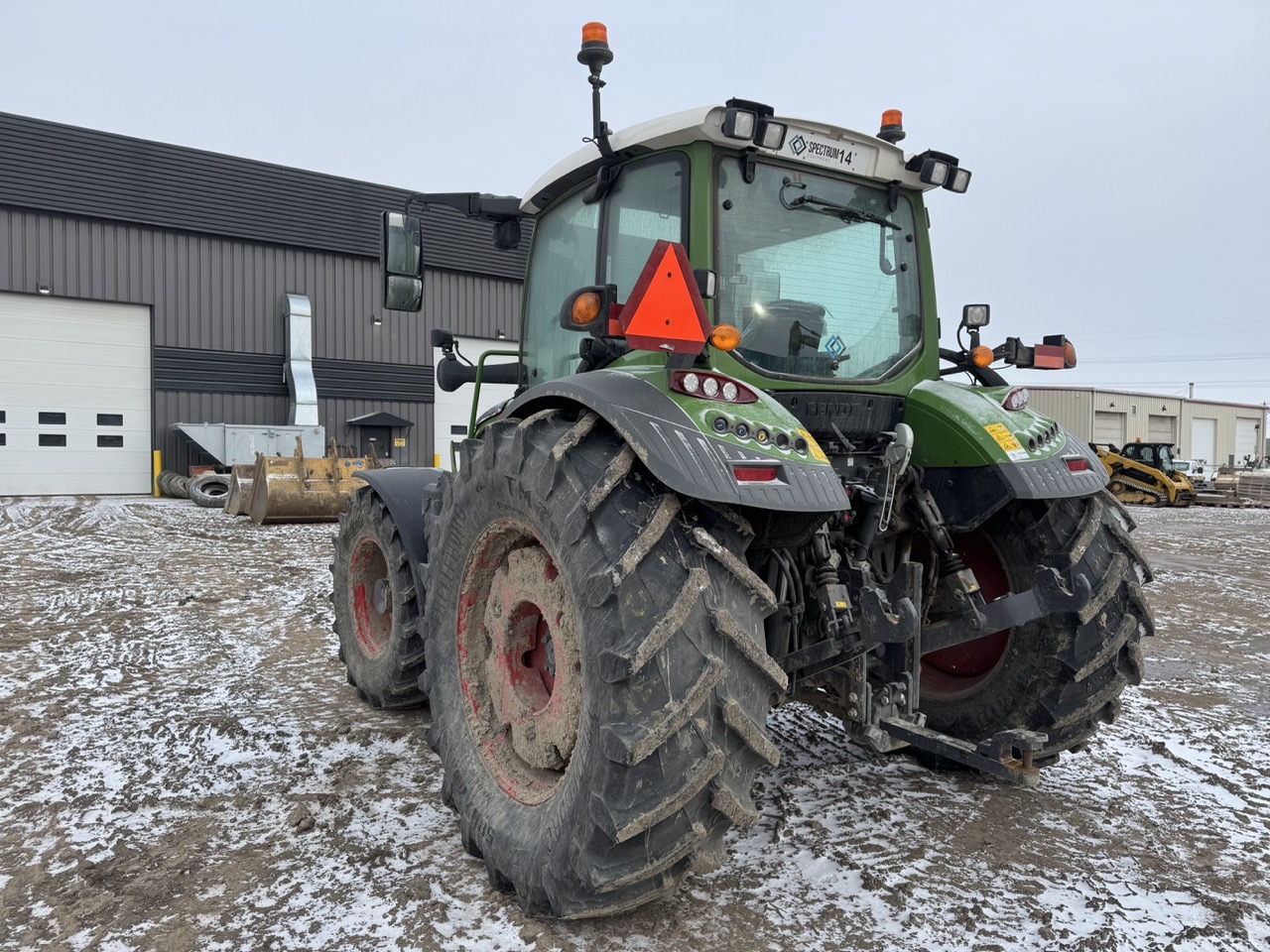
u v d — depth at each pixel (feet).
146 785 9.69
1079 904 7.15
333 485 41.11
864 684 8.12
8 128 60.64
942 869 7.73
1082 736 9.20
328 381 72.54
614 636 5.98
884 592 8.16
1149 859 8.02
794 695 8.87
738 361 8.32
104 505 54.13
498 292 79.25
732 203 8.39
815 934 6.65
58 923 6.89
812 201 8.98
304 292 71.51
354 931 6.71
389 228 9.58
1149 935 6.70
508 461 7.34
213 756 10.62
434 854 8.03
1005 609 8.28
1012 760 6.94
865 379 9.27
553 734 7.04
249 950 6.47
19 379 62.64
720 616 5.98
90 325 64.80
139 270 65.57
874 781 9.78
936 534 9.06
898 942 6.55
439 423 77.87
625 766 5.80
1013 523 9.21
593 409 6.64
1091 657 8.59
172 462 67.36
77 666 14.90
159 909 7.07
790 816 8.81
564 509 6.53
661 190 8.56
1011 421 9.07
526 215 11.03
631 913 6.93
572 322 6.56
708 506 6.50
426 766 10.36
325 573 25.80
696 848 6.07
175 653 16.03
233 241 68.74
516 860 6.85
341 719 12.12
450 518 8.59
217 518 44.60
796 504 6.29
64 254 63.00
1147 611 8.73
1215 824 8.82
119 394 66.13
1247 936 6.72
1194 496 73.46
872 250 9.46
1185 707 13.16
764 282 8.57
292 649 16.49
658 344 6.34
